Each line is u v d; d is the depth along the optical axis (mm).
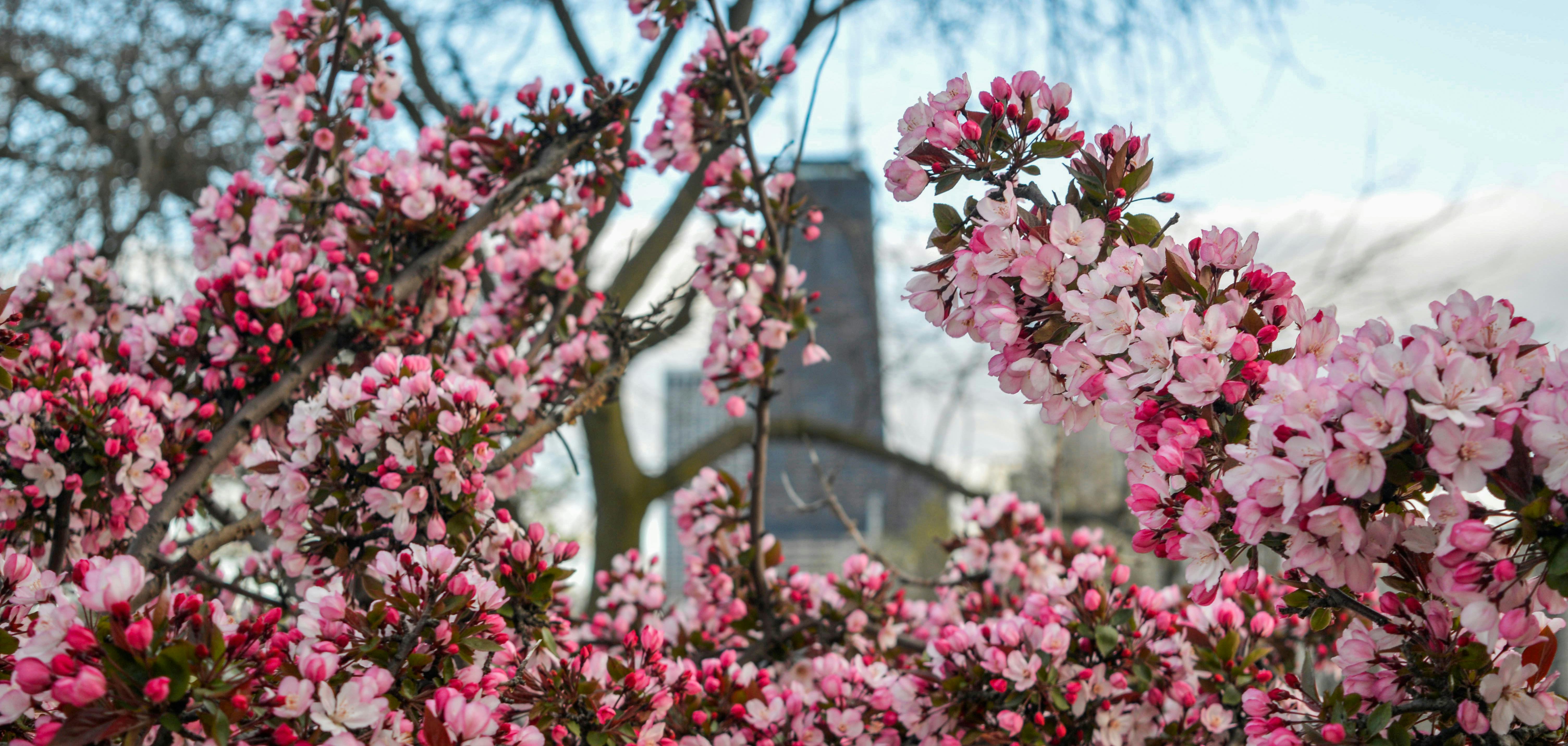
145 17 6211
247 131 6832
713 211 3205
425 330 3057
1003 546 3613
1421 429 1273
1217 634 2580
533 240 3291
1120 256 1644
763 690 2492
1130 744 2510
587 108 3076
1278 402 1405
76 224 5832
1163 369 1544
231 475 3354
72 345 2658
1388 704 1568
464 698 1622
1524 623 1249
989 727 2389
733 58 3031
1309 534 1352
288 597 2873
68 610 1411
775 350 3104
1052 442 9547
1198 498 1490
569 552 2475
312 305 2621
